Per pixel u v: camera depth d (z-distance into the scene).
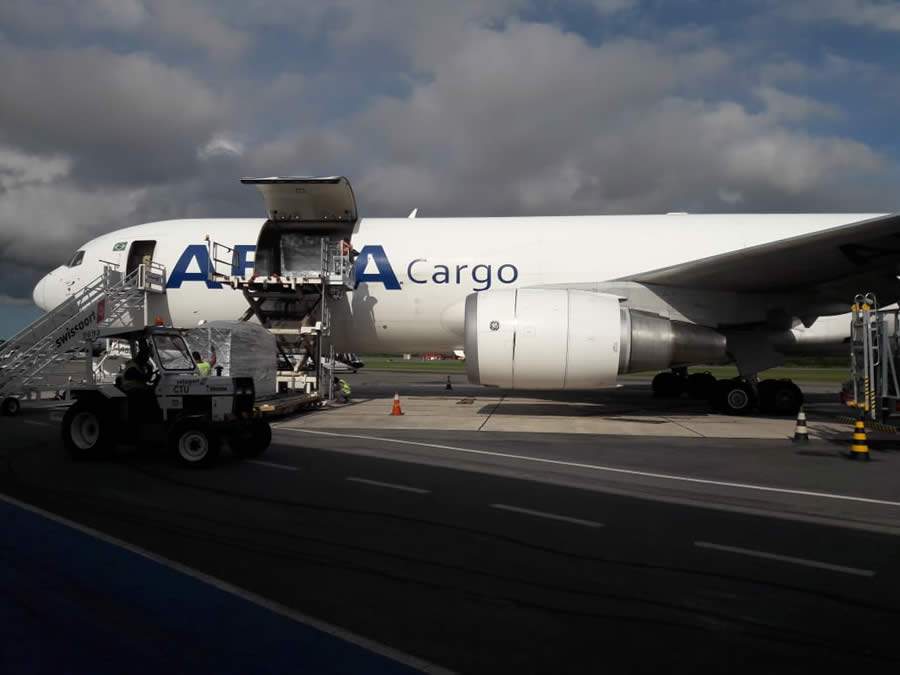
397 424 12.64
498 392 21.97
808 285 14.02
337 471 8.14
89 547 5.20
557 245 15.40
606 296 13.20
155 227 16.98
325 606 4.05
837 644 3.56
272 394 13.77
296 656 3.40
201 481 7.59
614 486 7.34
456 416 14.05
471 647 3.51
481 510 6.31
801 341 16.59
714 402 14.77
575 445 10.16
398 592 4.28
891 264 12.73
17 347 15.20
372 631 3.71
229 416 8.66
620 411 15.27
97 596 4.21
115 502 6.63
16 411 14.74
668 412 15.07
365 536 5.49
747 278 13.57
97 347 15.47
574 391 22.52
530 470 8.20
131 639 3.61
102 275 16.00
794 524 5.87
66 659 3.38
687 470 8.26
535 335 12.85
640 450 9.72
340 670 3.25
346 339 16.27
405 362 80.06
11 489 7.23
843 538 5.46
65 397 16.34
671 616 3.92
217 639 3.60
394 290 15.65
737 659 3.38
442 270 15.49
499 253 15.45
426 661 3.35
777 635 3.67
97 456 8.98
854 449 9.08
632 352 13.02
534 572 4.66
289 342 15.88
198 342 12.09
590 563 4.84
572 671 3.25
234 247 16.05
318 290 15.39
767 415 14.56
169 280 16.16
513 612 3.97
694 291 14.35
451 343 16.16
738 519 6.02
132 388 8.98
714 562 4.88
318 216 16.19
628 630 3.73
